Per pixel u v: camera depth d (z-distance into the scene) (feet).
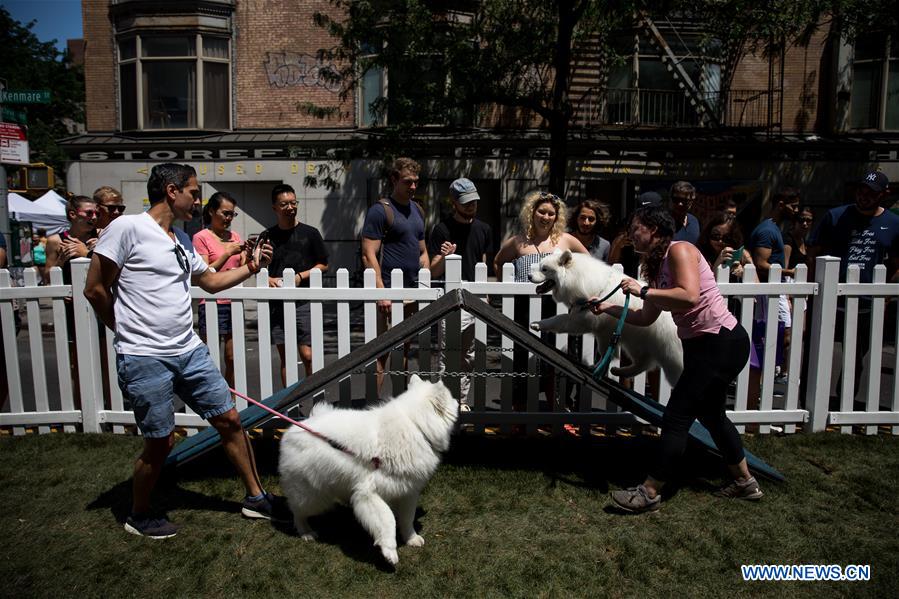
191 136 45.09
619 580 8.81
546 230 14.52
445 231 15.83
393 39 33.68
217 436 11.18
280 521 10.46
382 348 10.73
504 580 8.78
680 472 12.51
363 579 8.81
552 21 32.65
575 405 15.64
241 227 46.16
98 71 45.42
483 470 12.55
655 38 44.32
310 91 45.19
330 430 9.06
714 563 9.23
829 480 12.03
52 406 17.24
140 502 9.86
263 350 13.78
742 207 45.42
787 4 30.96
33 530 10.04
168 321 9.50
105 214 14.79
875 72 44.88
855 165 45.21
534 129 44.68
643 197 15.55
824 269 14.01
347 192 44.70
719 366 10.43
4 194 25.62
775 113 45.68
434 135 43.93
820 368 14.35
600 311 11.72
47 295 13.92
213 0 43.68
